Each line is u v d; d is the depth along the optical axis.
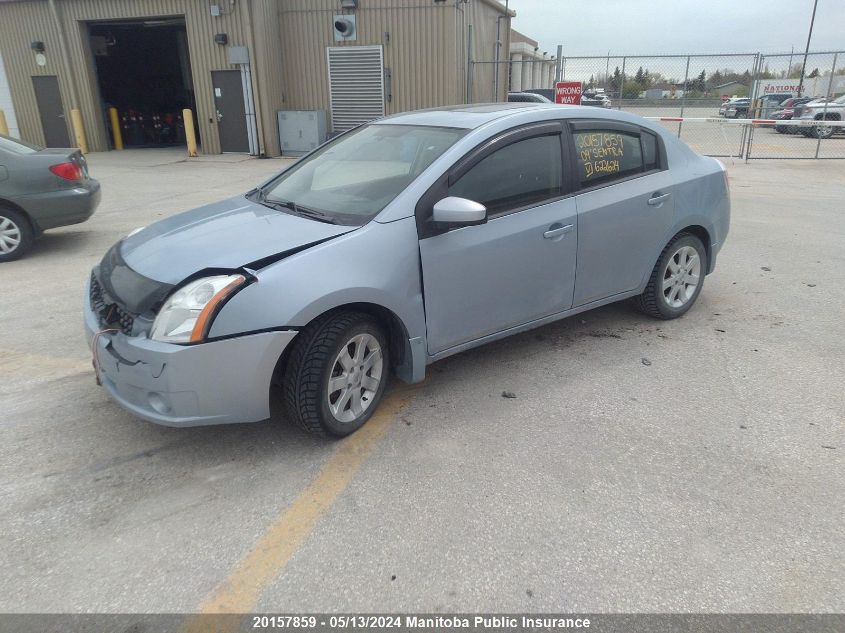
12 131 18.58
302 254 3.10
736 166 14.98
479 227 3.65
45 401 3.79
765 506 2.86
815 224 8.63
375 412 3.67
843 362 4.33
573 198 4.08
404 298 3.37
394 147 3.96
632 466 3.16
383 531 2.71
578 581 2.44
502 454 3.26
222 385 2.93
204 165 15.37
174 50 20.62
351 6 15.85
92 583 2.43
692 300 5.16
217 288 2.90
